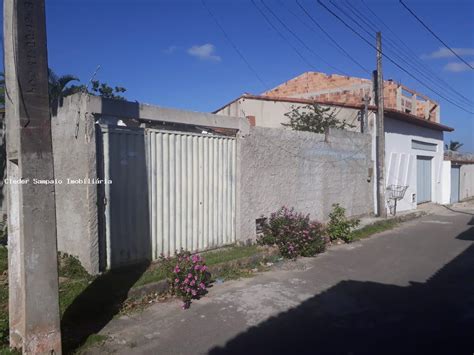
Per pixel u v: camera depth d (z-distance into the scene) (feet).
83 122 19.79
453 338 14.80
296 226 28.37
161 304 18.12
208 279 21.22
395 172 53.42
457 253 29.37
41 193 11.91
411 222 47.32
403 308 17.92
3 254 22.36
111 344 14.16
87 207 19.86
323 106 49.37
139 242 22.39
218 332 15.29
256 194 29.63
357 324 16.14
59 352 12.32
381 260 27.04
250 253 26.00
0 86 30.09
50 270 12.09
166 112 23.29
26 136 11.59
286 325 16.01
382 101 46.14
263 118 51.34
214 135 26.66
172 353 13.58
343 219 34.71
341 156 40.83
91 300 16.87
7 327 13.65
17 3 11.43
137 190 22.25
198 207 25.73
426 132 63.82
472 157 90.02
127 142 21.76
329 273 23.62
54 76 33.37
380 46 45.83
